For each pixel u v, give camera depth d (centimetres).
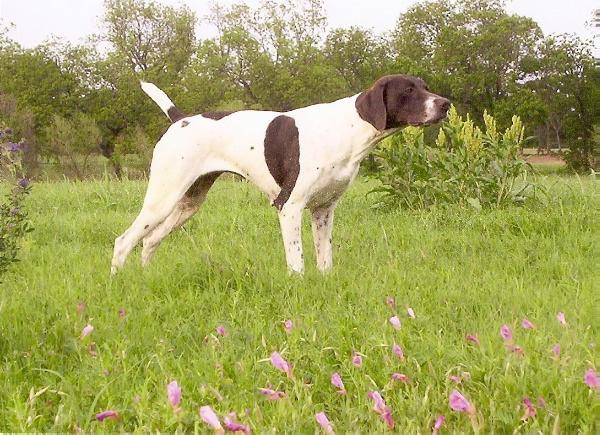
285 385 287
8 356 314
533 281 501
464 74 4744
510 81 4662
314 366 302
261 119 533
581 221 701
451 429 248
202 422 241
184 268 488
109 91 4969
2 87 4816
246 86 5106
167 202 543
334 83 5053
